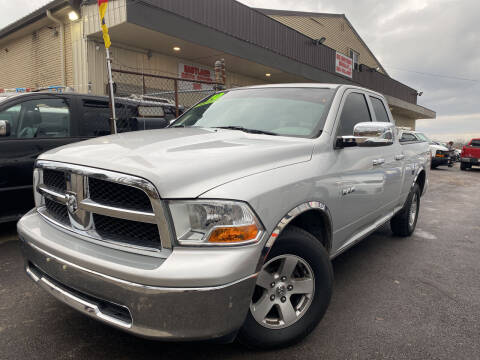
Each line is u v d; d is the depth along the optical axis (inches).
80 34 390.6
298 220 97.8
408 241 192.2
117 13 344.5
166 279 64.0
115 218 74.6
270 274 85.0
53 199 85.4
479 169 803.4
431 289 130.5
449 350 92.3
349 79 729.0
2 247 157.0
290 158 90.6
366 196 123.0
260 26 506.3
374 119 141.4
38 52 449.4
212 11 431.5
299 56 589.3
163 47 427.5
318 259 89.8
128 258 69.4
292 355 87.6
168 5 378.0
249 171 78.2
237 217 70.0
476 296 125.7
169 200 67.5
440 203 329.4
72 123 190.1
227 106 131.0
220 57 470.6
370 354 89.4
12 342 89.6
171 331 65.9
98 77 396.5
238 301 69.1
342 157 108.4
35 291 116.7
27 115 173.5
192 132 106.4
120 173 70.8
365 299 120.3
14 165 163.5
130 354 86.5
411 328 102.4
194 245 67.4
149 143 87.8
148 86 442.0
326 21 788.0
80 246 75.4
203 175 71.6
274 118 115.3
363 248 177.5
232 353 87.7
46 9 391.5
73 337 92.6
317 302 91.0
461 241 196.1
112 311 71.7
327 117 110.0
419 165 190.1
